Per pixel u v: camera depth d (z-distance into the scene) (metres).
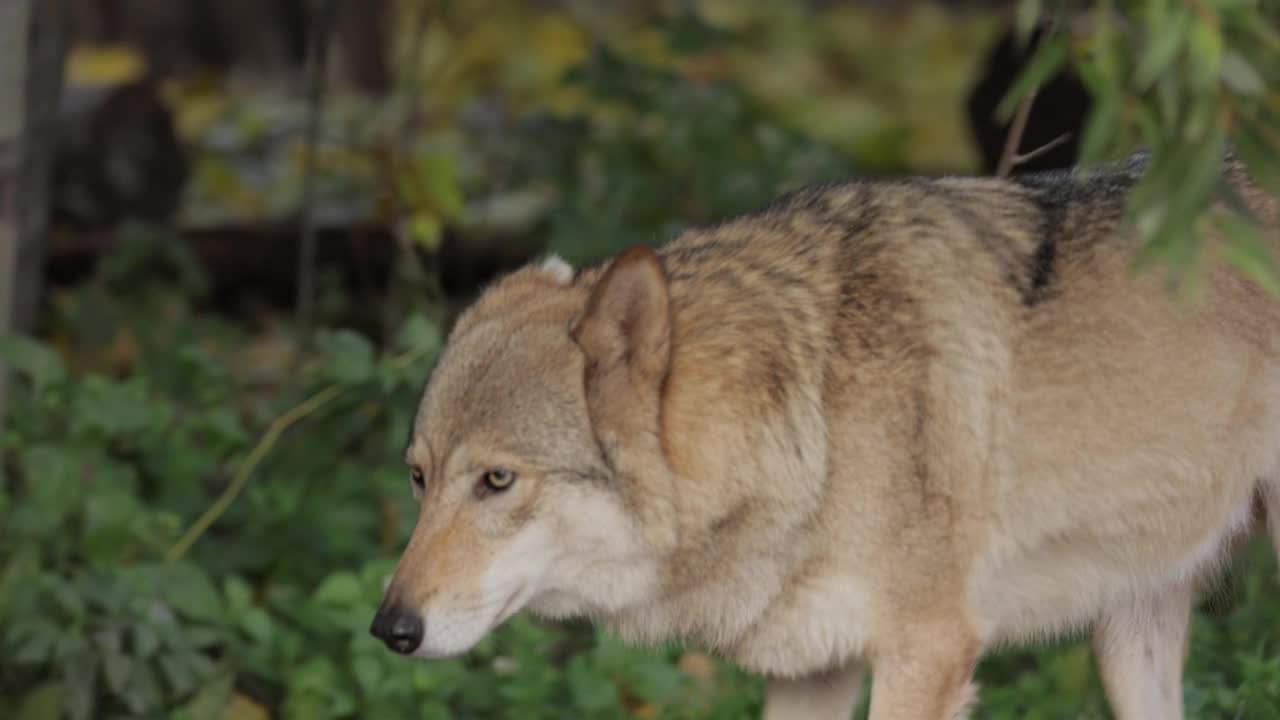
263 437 12.65
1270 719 9.70
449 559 8.09
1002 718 10.20
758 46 30.67
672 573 8.38
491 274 17.61
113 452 12.10
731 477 8.20
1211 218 6.99
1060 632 9.26
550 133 16.86
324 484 12.33
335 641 10.69
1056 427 8.61
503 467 8.08
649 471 8.14
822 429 8.27
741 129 16.64
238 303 18.00
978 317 8.48
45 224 14.34
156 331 16.36
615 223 15.51
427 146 19.97
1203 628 10.66
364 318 17.38
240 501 12.33
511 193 18.19
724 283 8.45
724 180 16.34
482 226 17.62
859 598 8.44
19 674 10.31
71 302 16.94
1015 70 13.34
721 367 8.20
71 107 18.39
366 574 10.48
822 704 9.22
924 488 8.38
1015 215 8.72
